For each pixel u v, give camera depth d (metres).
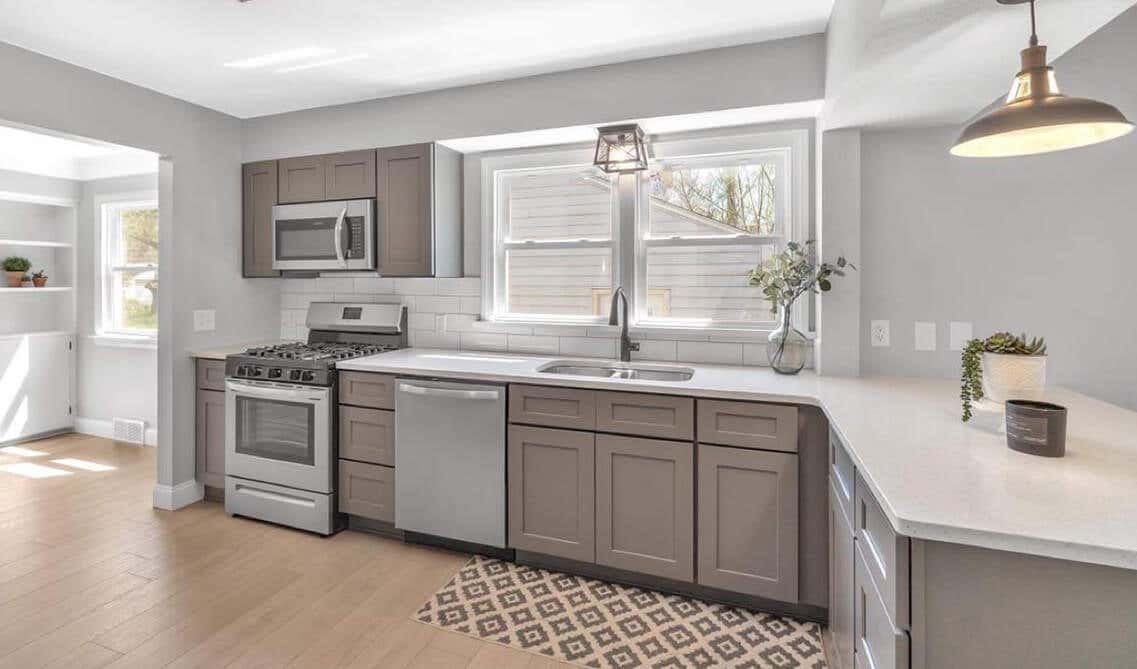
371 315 3.51
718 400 2.19
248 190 3.55
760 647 2.02
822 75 2.35
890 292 2.46
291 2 2.13
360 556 2.68
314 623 2.13
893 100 2.04
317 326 3.64
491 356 3.11
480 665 1.92
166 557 2.64
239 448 3.10
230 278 3.53
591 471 2.40
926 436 1.51
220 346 3.47
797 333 2.50
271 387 2.97
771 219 2.85
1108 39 2.09
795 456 2.10
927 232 2.40
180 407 3.24
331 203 3.25
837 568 1.75
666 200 3.03
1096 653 0.93
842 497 1.65
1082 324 2.23
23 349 4.43
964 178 2.35
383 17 2.24
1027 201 2.28
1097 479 1.17
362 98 3.18
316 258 3.29
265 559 2.63
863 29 1.61
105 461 4.04
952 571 0.99
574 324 3.15
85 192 4.65
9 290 4.30
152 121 3.04
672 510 2.28
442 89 3.03
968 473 1.21
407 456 2.72
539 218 3.28
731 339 2.83
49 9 2.18
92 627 2.08
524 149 3.21
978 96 2.00
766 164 2.85
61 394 4.66
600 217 3.16
